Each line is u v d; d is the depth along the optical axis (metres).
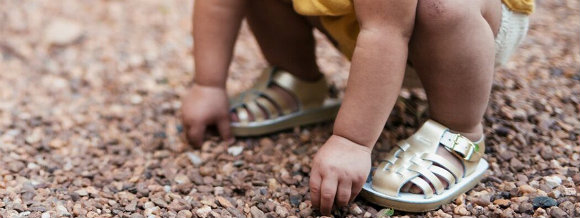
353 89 1.05
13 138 1.31
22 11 1.79
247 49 1.64
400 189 1.09
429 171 1.09
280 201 1.13
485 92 1.08
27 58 1.61
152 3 1.87
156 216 1.10
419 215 1.09
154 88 1.49
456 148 1.11
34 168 1.23
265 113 1.29
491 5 1.08
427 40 1.04
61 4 1.84
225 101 1.26
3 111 1.40
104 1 1.87
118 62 1.59
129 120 1.37
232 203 1.13
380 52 1.03
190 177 1.20
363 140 1.06
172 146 1.28
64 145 1.30
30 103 1.44
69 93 1.48
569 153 1.20
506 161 1.19
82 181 1.20
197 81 1.25
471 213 1.08
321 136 1.29
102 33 1.72
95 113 1.40
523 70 1.44
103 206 1.12
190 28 1.75
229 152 1.25
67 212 1.10
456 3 1.02
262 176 1.18
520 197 1.10
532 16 1.67
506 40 1.13
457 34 1.03
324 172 1.06
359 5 1.04
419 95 1.37
